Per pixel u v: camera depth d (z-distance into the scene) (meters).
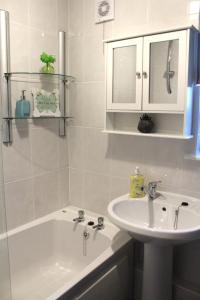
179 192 1.72
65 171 2.24
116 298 1.70
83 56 2.03
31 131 1.92
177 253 1.77
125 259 1.75
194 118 1.61
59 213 2.17
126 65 1.71
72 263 2.06
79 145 2.17
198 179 1.64
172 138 1.67
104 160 2.04
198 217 1.48
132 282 1.93
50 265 2.07
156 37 1.55
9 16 1.69
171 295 1.71
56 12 1.99
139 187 1.74
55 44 2.01
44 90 1.91
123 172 1.95
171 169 1.74
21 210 1.92
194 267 1.72
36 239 1.99
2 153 1.69
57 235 2.12
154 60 1.60
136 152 1.87
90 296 1.44
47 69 1.86
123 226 1.39
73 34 2.06
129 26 1.78
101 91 1.97
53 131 2.09
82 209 2.23
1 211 1.56
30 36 1.83
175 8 1.59
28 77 1.83
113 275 1.62
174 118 1.68
